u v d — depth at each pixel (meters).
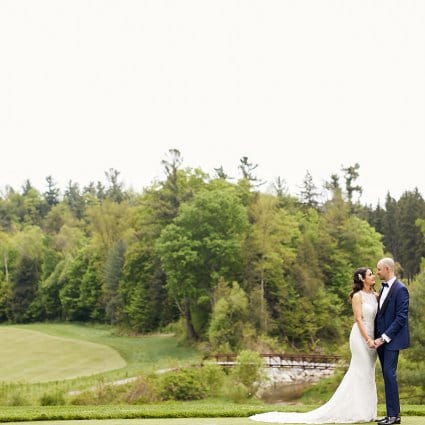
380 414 14.87
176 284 71.56
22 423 12.61
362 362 11.35
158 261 83.38
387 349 10.97
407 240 105.75
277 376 51.59
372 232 87.75
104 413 15.02
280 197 96.75
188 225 72.75
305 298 71.06
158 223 84.88
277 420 11.59
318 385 46.12
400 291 11.06
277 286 72.06
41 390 35.28
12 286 110.56
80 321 103.81
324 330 72.19
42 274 112.56
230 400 37.56
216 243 70.62
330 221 86.38
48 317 109.06
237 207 74.00
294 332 69.56
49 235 126.44
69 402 32.03
